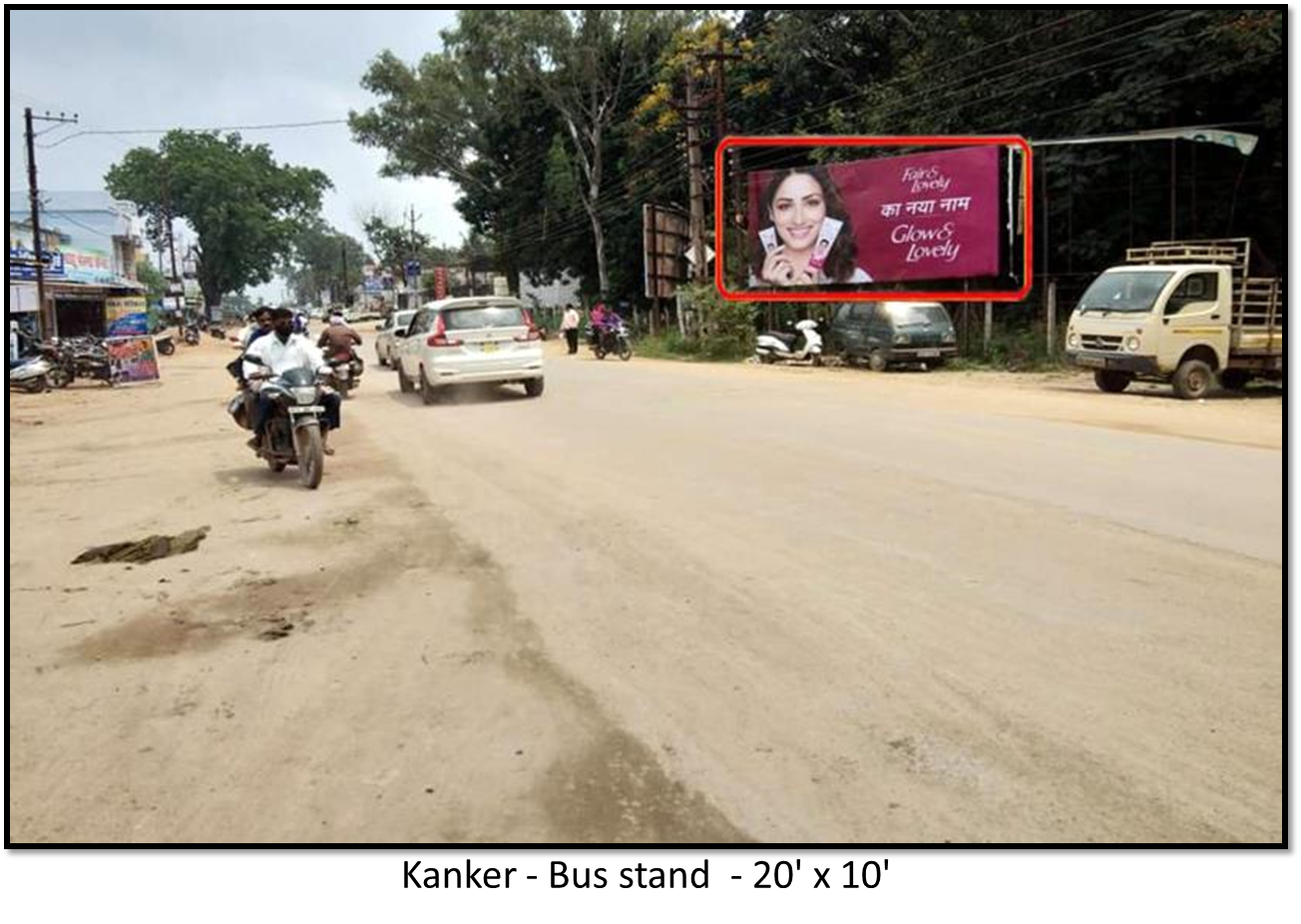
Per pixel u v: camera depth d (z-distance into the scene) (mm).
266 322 9898
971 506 7637
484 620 5285
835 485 8508
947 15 26578
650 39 44125
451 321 16031
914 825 3352
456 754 3811
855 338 23469
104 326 44062
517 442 11508
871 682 4422
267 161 82000
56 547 7102
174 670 4664
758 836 3293
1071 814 3412
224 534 7352
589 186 47750
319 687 4445
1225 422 12562
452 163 51250
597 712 4141
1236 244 18641
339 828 3346
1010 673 4508
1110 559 6191
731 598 5562
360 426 13602
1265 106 20766
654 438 11430
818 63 33719
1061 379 20219
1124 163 23641
